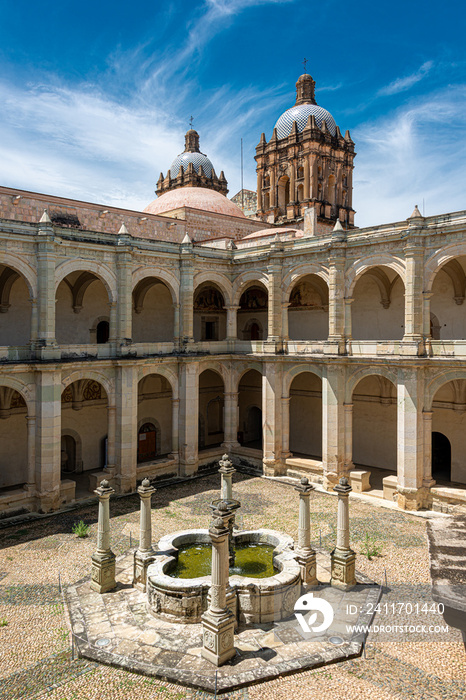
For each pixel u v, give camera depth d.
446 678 14.50
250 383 45.94
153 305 40.66
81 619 17.67
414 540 24.47
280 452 36.16
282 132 50.97
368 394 37.91
